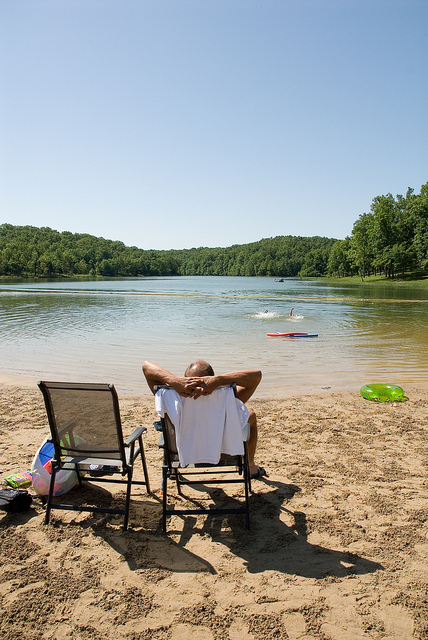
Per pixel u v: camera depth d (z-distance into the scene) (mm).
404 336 15242
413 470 4508
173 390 3393
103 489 4168
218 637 2371
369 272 103312
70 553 3129
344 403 7062
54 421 3510
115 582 2811
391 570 2924
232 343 13648
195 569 2949
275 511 3713
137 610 2566
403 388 8078
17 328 17375
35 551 3146
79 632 2408
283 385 8359
